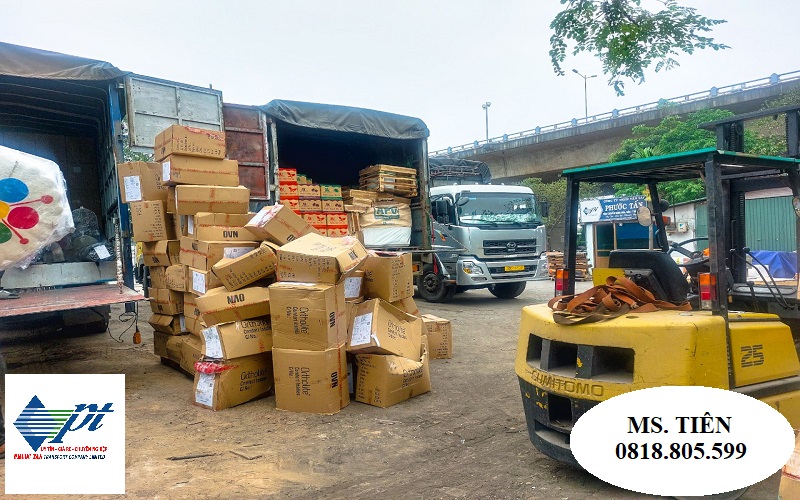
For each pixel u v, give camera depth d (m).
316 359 5.14
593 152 36.16
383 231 11.95
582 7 7.52
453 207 12.40
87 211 8.41
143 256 7.25
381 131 11.41
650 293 3.75
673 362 3.16
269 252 5.60
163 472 3.92
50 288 6.41
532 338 3.97
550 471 3.90
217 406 5.27
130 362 7.28
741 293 4.67
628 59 7.38
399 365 5.48
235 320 5.48
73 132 9.91
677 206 18.06
